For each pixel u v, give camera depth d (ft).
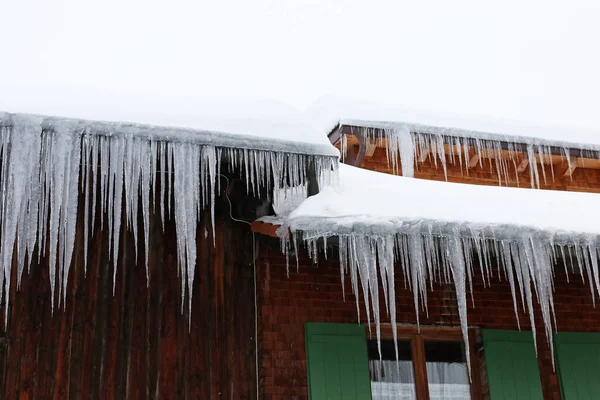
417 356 21.53
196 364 19.60
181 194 17.22
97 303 19.38
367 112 25.14
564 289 23.32
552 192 22.58
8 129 16.24
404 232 17.85
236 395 19.65
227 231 21.25
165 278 20.16
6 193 16.22
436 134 25.54
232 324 20.34
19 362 18.30
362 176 20.58
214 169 17.63
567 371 21.80
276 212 20.51
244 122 18.25
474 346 22.11
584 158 27.22
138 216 20.51
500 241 18.72
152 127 17.16
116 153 16.94
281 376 20.02
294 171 18.56
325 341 20.43
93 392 18.54
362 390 20.07
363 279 17.83
